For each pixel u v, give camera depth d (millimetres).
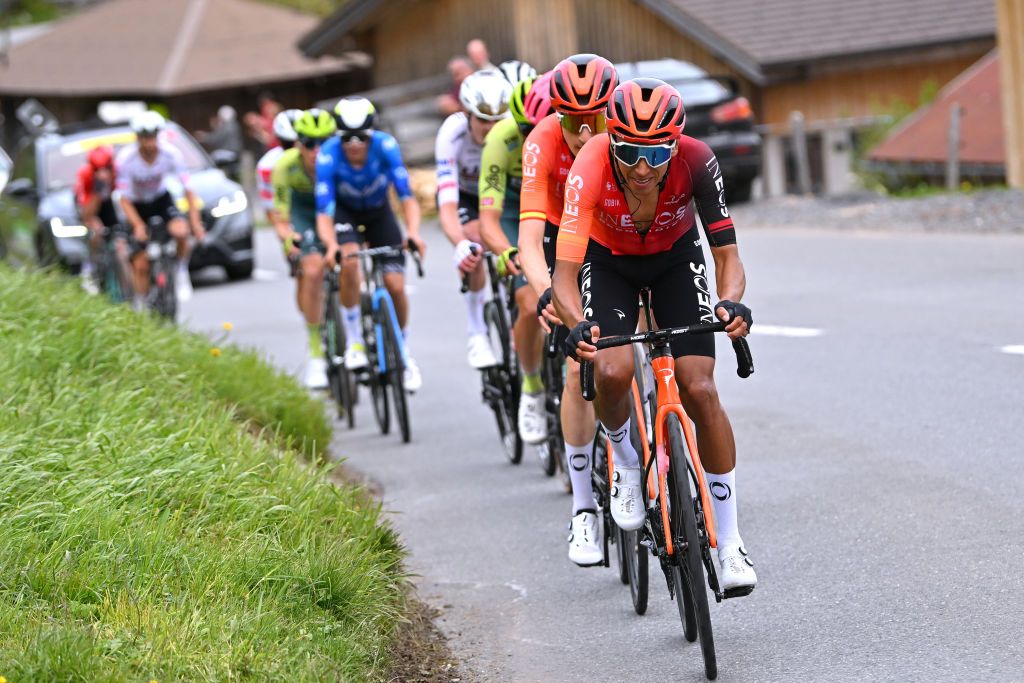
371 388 30062
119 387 22891
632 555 16938
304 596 15188
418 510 22828
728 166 66375
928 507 19406
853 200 61000
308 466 20359
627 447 15383
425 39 103500
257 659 13031
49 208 54281
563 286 14883
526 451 26656
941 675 13898
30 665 12086
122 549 14875
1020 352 28078
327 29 105000
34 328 25234
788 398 27000
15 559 14219
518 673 15352
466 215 26469
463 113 25609
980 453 21719
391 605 16531
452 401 31672
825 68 83125
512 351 25016
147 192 42281
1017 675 13672
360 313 30125
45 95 142250
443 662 15805
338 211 29594
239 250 56906
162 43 142750
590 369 13852
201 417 21297
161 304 41719
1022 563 16812
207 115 140500
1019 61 55406
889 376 27578
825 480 21359
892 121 73062
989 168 60312
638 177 14172
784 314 35875
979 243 43719
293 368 36438
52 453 17422
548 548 20078
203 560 15102
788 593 16859
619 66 69812
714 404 14719
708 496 14633
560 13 93438
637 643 15898
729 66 86438
